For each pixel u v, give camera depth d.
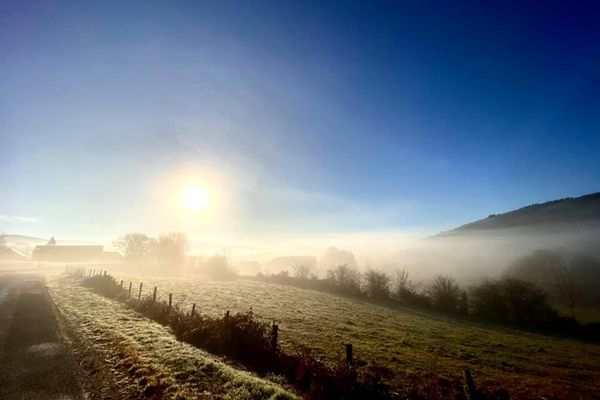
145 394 10.32
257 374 13.30
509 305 46.19
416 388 14.16
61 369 12.23
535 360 23.42
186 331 18.38
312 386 11.48
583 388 17.19
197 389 10.84
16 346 14.98
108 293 34.62
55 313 22.84
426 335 29.42
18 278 52.19
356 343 22.53
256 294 48.97
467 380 11.48
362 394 11.69
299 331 24.59
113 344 15.42
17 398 9.79
